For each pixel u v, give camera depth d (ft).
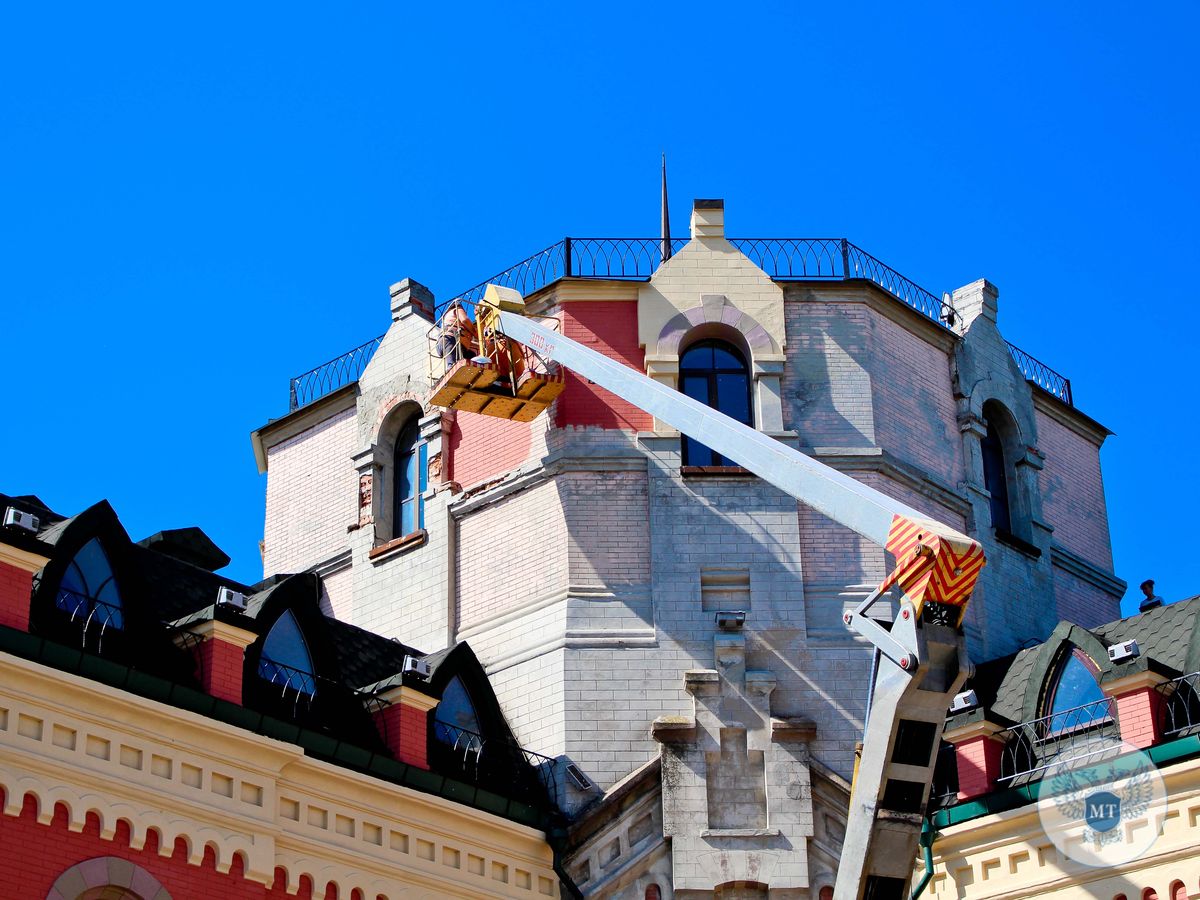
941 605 108.68
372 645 132.87
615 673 137.90
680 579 140.46
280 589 122.21
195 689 110.52
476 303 147.74
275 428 170.71
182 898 107.65
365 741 122.21
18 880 100.42
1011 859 124.57
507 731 136.46
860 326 151.53
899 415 152.15
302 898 114.21
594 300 149.59
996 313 166.40
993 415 164.55
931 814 127.65
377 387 160.86
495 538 147.95
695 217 152.15
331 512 163.22
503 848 126.41
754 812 131.75
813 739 133.90
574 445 144.66
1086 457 173.47
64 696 104.58
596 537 142.51
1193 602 131.13
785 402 147.95
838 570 141.69
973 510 154.92
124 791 106.11
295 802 115.44
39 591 108.06
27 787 101.71
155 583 120.06
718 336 150.20
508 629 143.64
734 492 142.82
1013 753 128.16
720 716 134.21
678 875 129.70
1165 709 122.11
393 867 119.24
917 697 107.86
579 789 133.59
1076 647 128.47
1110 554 171.63
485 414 147.02
